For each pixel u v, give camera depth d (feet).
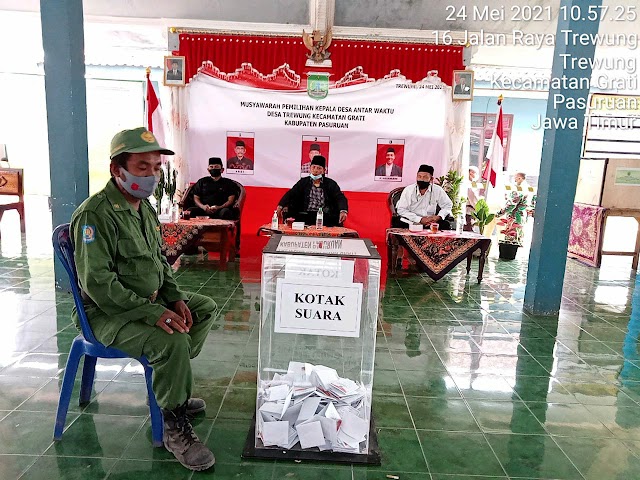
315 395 6.89
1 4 19.92
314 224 19.69
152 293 6.84
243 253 19.90
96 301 6.21
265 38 20.42
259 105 20.92
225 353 10.12
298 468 6.49
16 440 6.81
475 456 6.97
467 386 9.21
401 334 11.86
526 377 9.71
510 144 29.91
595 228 20.53
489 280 17.69
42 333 10.64
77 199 13.42
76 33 12.94
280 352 6.79
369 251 6.68
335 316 6.53
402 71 20.52
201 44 20.51
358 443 6.79
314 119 21.01
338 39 20.40
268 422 6.75
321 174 20.27
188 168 21.33
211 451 6.72
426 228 18.83
